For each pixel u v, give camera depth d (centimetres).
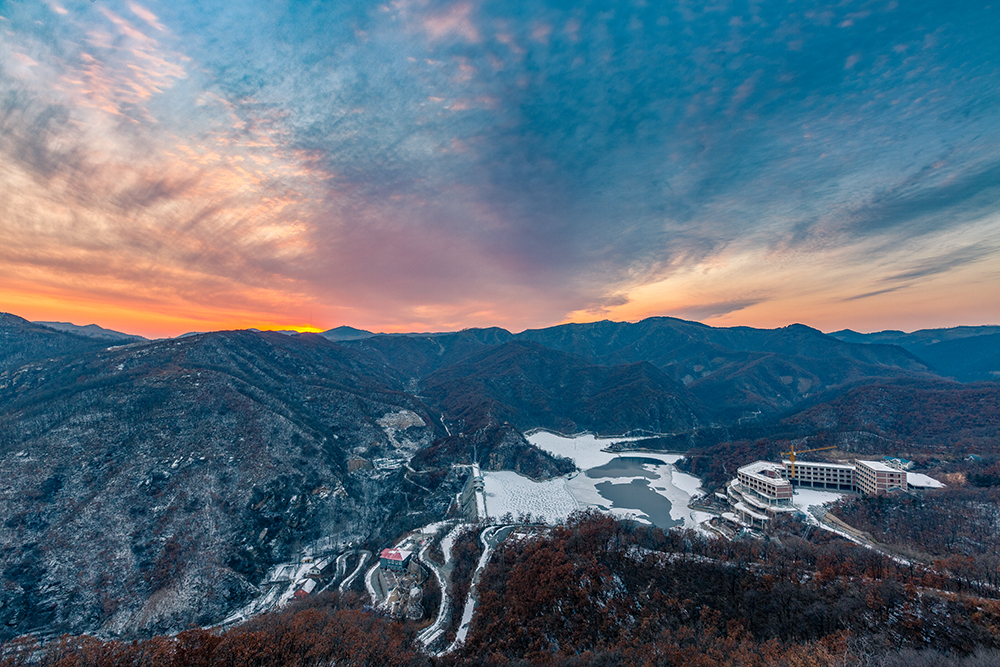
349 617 10838
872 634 8006
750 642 8406
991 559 10688
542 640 9488
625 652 8369
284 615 11156
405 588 14500
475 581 13088
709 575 10400
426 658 9675
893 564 10562
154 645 8569
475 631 10500
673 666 7806
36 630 13212
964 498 15188
